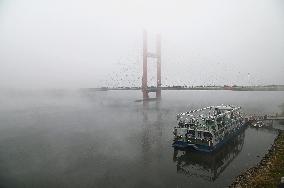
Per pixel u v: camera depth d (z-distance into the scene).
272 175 21.20
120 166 28.89
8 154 34.59
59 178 26.20
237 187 20.83
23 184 25.12
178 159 30.69
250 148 33.72
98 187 23.86
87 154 33.66
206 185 23.44
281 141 32.16
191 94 171.50
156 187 23.45
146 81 124.06
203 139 30.91
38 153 34.78
